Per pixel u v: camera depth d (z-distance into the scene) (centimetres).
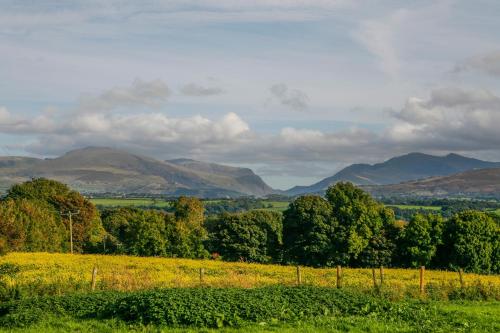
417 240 8475
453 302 3303
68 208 11356
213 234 10356
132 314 2600
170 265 6475
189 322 2467
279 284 3944
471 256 8138
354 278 5288
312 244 9031
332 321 2527
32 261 6366
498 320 2644
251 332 2306
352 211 9075
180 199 12388
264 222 10025
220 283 3909
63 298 3005
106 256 7581
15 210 9600
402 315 2722
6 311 2869
